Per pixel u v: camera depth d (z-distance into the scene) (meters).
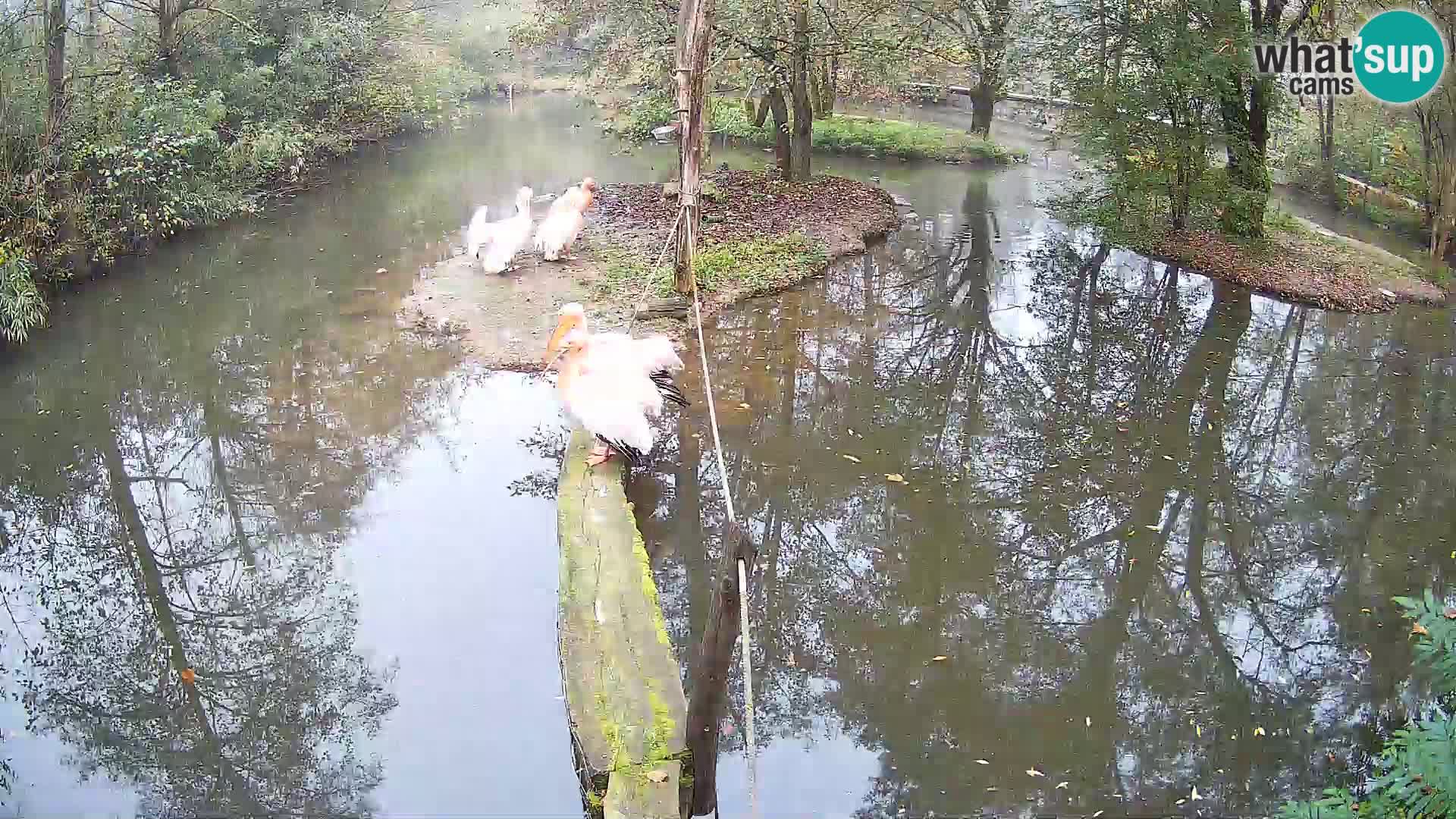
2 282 11.47
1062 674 7.36
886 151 23.52
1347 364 12.49
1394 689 7.20
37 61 13.17
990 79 23.05
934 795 6.19
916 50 19.22
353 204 18.86
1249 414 11.35
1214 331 13.58
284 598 8.16
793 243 15.45
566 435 10.24
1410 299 14.41
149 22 18.55
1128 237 16.34
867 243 16.69
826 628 7.86
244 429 10.70
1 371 11.58
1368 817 4.50
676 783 5.37
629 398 8.35
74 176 13.76
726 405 10.95
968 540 8.95
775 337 12.76
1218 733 6.77
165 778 6.43
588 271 14.12
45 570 8.70
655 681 6.09
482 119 28.19
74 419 10.87
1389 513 9.44
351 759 6.39
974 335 13.48
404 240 16.53
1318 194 19.09
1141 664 7.49
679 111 11.94
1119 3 15.45
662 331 12.32
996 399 11.66
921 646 7.65
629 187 19.27
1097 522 9.26
